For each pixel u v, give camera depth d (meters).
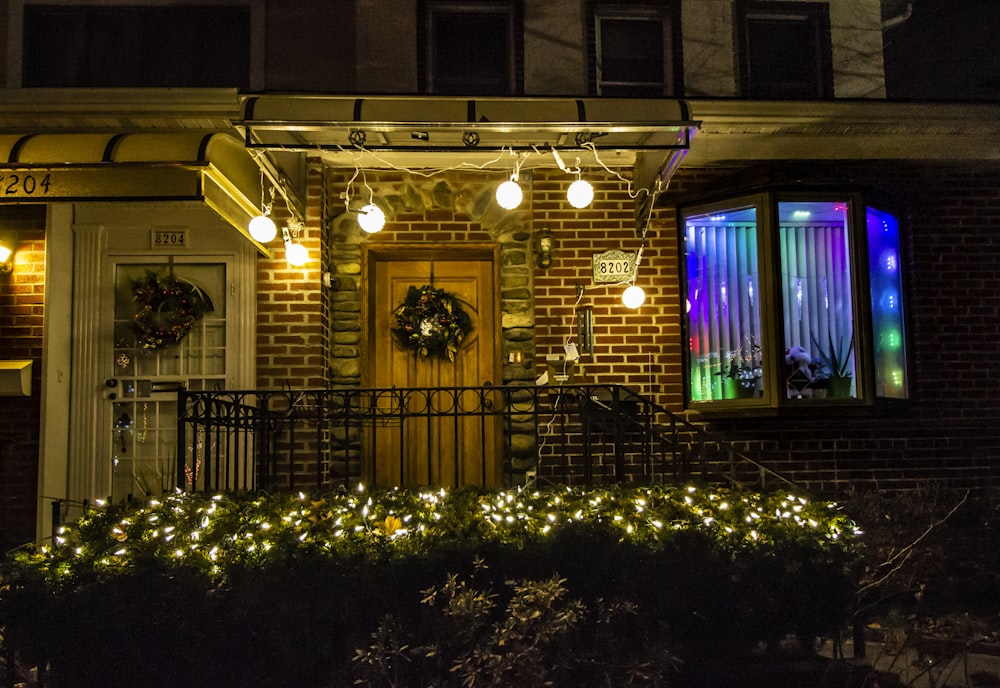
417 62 6.68
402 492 4.59
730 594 3.66
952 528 4.87
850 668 3.89
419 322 6.66
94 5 6.63
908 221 6.70
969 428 6.53
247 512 4.07
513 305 6.60
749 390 6.36
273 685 3.56
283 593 3.47
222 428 6.21
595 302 6.57
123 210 6.34
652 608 3.62
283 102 4.86
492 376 6.78
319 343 6.25
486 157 6.39
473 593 3.43
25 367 6.00
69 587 3.50
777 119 6.04
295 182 6.20
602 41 6.89
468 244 6.71
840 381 6.29
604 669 3.42
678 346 6.53
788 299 6.34
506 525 3.81
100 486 6.16
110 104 5.82
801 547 3.78
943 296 6.63
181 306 6.19
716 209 6.57
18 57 6.48
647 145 5.22
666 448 6.42
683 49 6.82
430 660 3.47
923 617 4.23
